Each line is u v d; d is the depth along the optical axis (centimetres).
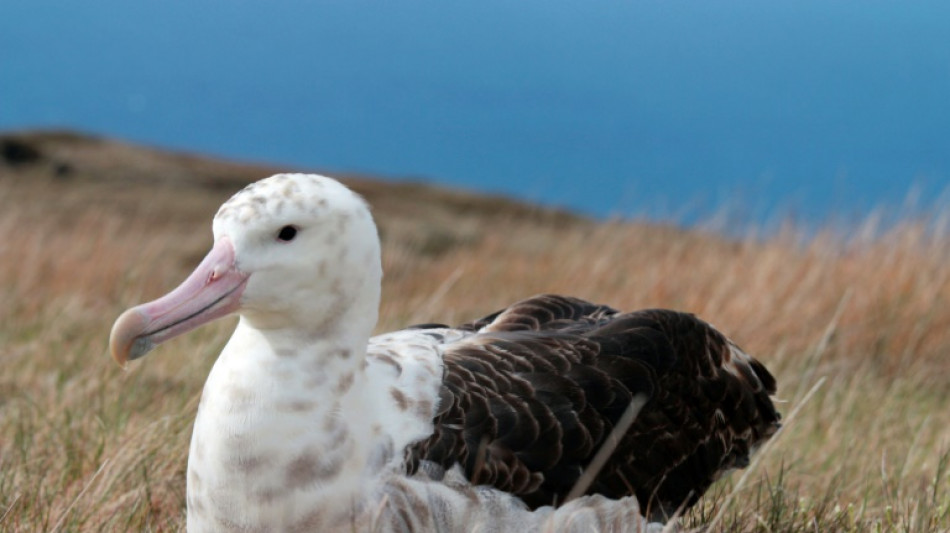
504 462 444
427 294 1163
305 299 428
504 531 441
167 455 616
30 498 575
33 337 891
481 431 446
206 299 425
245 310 429
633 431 490
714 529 535
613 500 477
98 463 614
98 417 651
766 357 923
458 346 484
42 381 775
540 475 450
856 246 1134
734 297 1050
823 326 1000
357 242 433
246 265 425
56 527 523
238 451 423
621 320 520
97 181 2444
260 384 426
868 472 677
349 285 433
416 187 2762
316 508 424
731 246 1220
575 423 462
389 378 448
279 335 431
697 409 530
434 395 448
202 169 2758
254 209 427
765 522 563
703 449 532
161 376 783
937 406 906
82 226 1453
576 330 516
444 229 2016
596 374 482
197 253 1623
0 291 1082
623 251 1220
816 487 663
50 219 1817
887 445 741
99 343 871
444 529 432
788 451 705
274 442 422
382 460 431
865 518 592
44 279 1157
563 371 477
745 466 572
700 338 543
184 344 876
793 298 1028
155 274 1283
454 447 439
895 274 1056
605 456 459
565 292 1133
